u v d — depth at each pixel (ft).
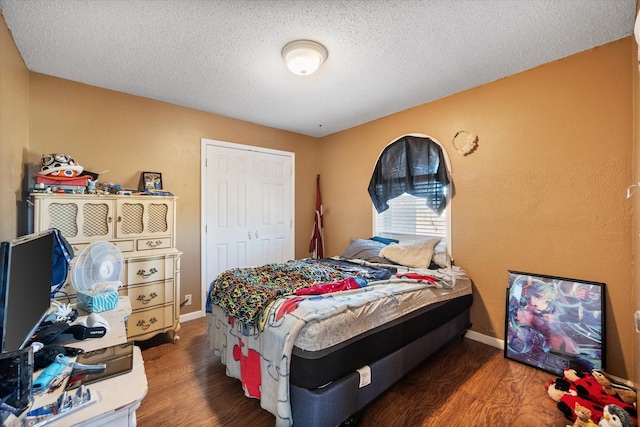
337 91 9.03
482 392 6.14
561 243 7.14
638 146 5.53
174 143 10.11
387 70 7.68
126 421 2.61
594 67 6.64
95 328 4.09
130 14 5.45
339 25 5.81
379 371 5.49
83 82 8.40
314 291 5.99
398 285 6.93
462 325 8.36
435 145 9.66
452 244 9.29
